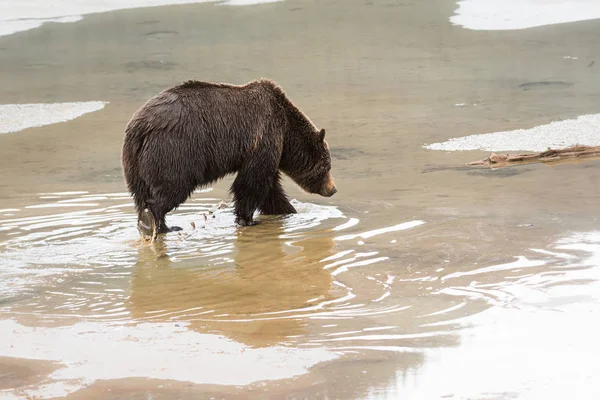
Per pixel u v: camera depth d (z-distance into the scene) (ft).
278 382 40.63
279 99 78.02
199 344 46.14
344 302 53.31
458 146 101.50
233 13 210.79
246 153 74.95
